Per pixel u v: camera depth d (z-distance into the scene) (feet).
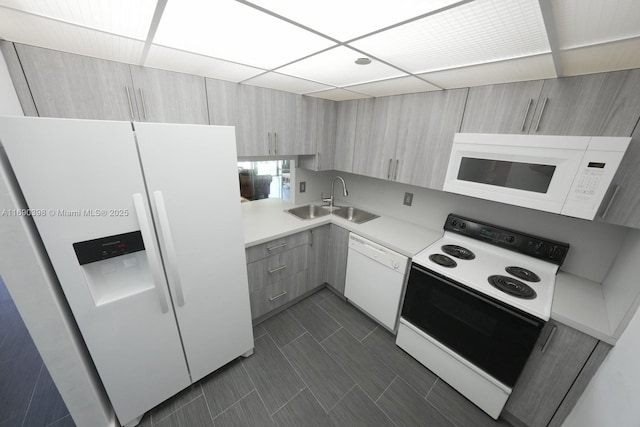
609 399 3.08
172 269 4.13
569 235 5.20
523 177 4.60
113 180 3.40
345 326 7.38
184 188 4.06
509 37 2.90
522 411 4.71
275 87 6.29
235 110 5.93
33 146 2.84
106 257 3.58
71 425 4.61
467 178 5.39
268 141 6.79
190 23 2.82
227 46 3.51
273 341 6.75
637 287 3.40
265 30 3.00
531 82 4.37
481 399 5.09
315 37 3.17
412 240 6.68
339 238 7.91
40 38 3.30
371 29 2.90
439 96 5.67
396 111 6.60
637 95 3.48
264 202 9.64
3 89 3.26
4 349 6.13
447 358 5.53
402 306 6.33
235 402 5.18
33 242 3.14
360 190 9.41
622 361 3.14
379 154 7.25
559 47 3.04
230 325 5.48
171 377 4.84
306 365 6.08
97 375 4.37
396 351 6.55
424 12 2.48
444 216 7.18
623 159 3.71
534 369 4.42
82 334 3.67
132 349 4.19
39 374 5.54
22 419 4.71
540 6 2.25
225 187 4.54
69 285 3.40
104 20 2.76
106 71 4.22
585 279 5.11
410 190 7.86
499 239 5.98
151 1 2.36
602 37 2.68
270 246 6.63
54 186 3.04
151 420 4.79
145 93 4.67
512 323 4.38
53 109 3.93
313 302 8.39
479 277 5.06
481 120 5.09
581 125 3.98
